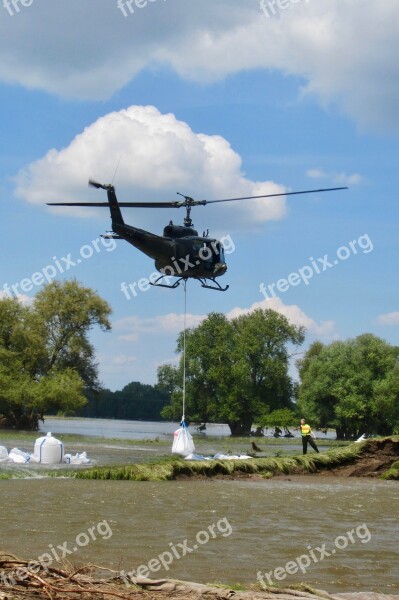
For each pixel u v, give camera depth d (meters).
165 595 11.07
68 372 87.94
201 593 11.21
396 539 17.95
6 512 20.30
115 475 30.88
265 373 108.19
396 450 38.75
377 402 97.12
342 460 38.47
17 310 89.94
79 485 27.91
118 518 19.94
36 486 26.95
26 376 86.88
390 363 99.38
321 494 28.19
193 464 33.38
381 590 12.93
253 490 28.75
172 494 26.17
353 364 100.12
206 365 108.94
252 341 106.06
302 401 101.44
